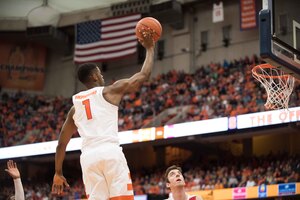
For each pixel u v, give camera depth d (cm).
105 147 477
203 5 3064
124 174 475
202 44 3031
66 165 3072
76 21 3350
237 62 2797
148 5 3078
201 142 2439
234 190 2127
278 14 971
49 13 3419
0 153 2744
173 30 3142
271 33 928
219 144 2792
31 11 3456
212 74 2822
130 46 2983
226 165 2448
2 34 3531
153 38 515
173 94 2823
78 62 3105
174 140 2362
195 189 2292
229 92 2609
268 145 2745
